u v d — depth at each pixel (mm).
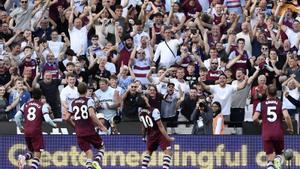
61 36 59656
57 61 57250
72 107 48188
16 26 60344
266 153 47938
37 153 48594
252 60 57062
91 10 61094
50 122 48531
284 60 57500
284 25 60344
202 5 62562
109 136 51344
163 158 49344
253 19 61438
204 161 51250
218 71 54938
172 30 59188
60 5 60750
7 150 51438
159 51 57969
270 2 63219
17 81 53531
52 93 53750
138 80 55625
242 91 53844
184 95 53594
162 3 63156
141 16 60094
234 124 52938
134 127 52094
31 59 56219
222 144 51188
